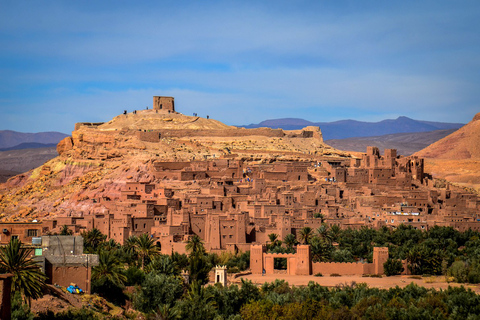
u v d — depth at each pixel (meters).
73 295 164.38
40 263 164.38
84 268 168.12
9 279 140.38
